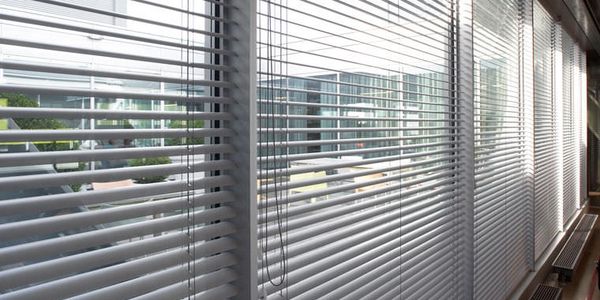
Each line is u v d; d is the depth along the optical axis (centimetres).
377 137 152
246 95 94
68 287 66
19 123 70
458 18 214
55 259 67
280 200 104
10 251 60
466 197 214
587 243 485
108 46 78
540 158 378
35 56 70
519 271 315
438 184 186
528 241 342
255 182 95
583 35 553
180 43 84
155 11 84
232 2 96
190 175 89
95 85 78
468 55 213
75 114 67
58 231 65
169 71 87
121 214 74
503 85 288
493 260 256
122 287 74
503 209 273
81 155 68
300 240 109
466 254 214
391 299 153
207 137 95
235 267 97
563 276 382
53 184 64
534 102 347
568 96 530
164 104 89
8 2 68
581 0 394
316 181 115
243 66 95
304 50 113
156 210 80
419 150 193
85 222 68
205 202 89
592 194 720
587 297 338
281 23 106
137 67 82
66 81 74
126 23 80
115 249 73
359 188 132
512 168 292
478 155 233
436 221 189
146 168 79
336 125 135
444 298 194
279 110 106
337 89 135
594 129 721
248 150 94
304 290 112
